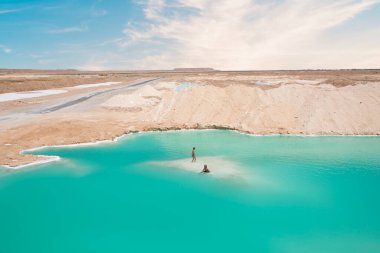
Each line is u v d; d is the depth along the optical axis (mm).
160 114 32281
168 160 20438
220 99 32875
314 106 29875
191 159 20562
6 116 32406
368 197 15047
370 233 12180
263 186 16281
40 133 25906
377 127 27531
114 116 33188
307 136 26734
